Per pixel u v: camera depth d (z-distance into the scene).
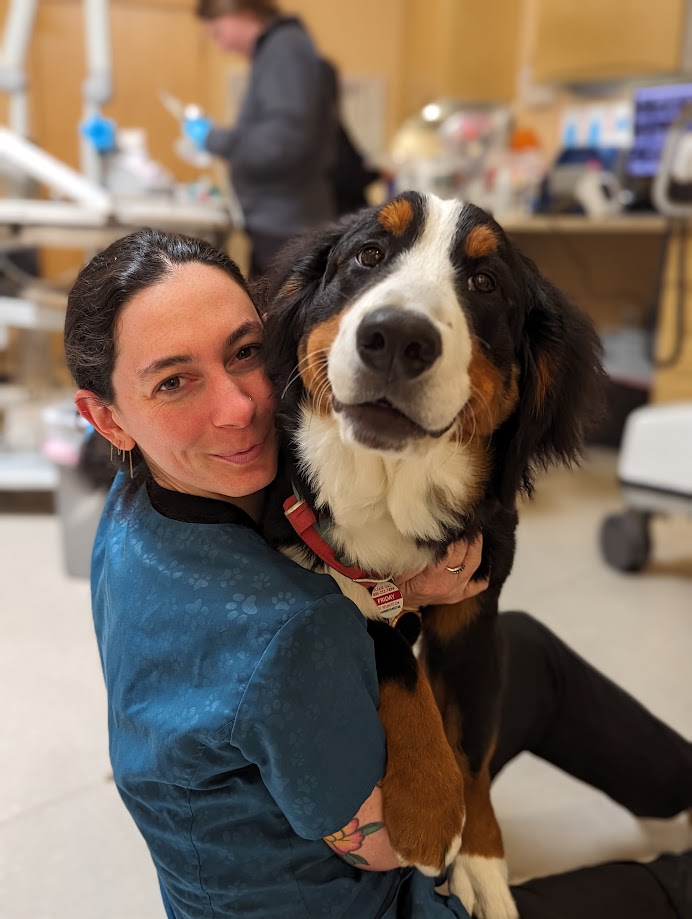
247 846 0.93
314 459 1.09
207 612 0.88
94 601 1.12
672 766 1.47
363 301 0.97
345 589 1.11
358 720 0.89
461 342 0.97
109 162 3.12
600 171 3.90
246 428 0.98
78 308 0.99
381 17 5.55
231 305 0.98
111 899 1.42
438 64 5.09
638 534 2.65
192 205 3.01
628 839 1.57
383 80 5.66
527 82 4.65
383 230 1.09
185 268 0.97
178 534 0.97
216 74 5.43
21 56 3.08
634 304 4.40
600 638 2.26
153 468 1.06
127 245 1.00
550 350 1.18
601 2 3.95
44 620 2.38
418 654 1.28
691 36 3.82
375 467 1.06
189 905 0.98
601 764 1.49
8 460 3.36
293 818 0.88
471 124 4.46
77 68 5.20
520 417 1.16
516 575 2.70
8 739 1.84
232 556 0.93
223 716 0.82
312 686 0.84
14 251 3.88
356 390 0.93
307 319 1.12
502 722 1.39
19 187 3.18
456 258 1.05
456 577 1.13
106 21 3.06
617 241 4.39
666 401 3.43
